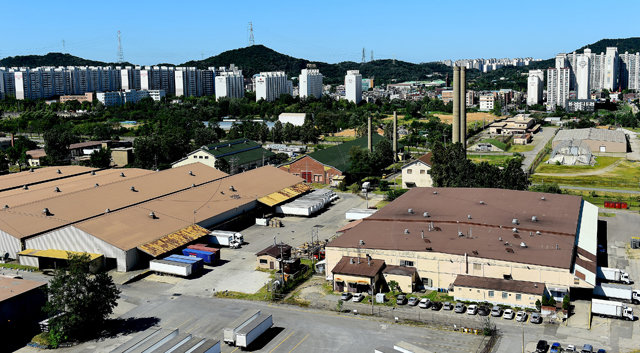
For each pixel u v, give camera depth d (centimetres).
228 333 7400
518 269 8800
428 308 8562
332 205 15850
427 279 9394
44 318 8444
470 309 8281
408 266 9488
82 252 10738
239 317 7825
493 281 8794
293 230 13212
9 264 11038
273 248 10781
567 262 8675
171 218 12356
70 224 11256
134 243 10725
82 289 7825
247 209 14325
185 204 13400
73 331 7794
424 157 17888
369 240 10000
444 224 10475
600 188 17762
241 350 7312
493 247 9344
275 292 9306
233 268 10625
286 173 17550
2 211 12238
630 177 19688
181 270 10031
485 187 14188
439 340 7506
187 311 8644
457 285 8756
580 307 8506
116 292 8169
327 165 18950
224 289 9569
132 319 8369
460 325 7944
